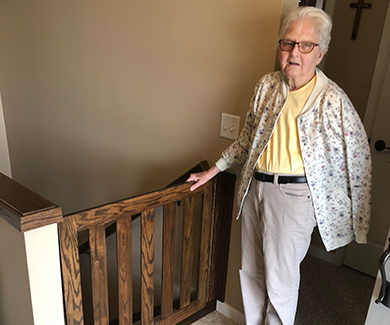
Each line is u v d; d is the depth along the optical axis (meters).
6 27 2.85
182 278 1.92
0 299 1.60
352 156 1.40
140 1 2.02
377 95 2.26
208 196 1.88
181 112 2.03
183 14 1.86
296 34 1.29
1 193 1.27
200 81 1.89
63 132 2.79
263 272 1.78
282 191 1.46
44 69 2.72
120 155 2.45
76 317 1.46
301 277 2.50
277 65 1.62
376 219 2.42
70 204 2.99
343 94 1.35
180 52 1.93
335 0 2.45
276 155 1.47
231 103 1.80
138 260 2.56
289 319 1.69
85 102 2.54
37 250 1.25
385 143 2.26
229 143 1.85
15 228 1.22
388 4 2.19
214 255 2.06
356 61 2.43
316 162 1.42
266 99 1.51
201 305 2.11
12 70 2.97
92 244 1.43
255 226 1.68
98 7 2.23
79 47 2.43
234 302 2.11
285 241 1.52
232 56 1.74
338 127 1.35
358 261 2.57
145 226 1.60
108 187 2.61
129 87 2.24
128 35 2.14
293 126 1.42
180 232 2.27
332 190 1.48
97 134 2.55
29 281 1.26
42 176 3.14
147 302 1.75
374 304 1.33
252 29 1.64
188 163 2.08
